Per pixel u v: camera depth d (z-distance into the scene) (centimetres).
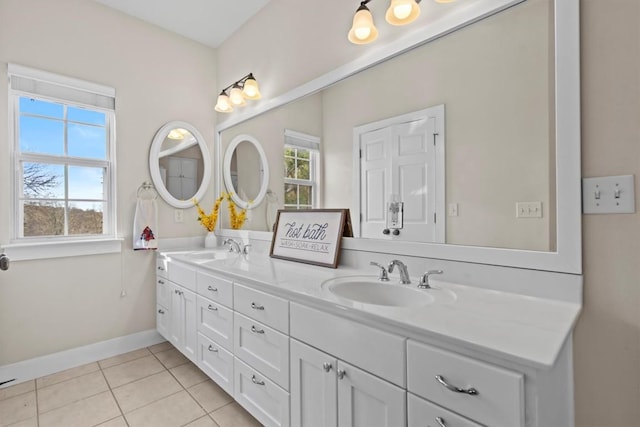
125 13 253
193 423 166
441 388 85
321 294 122
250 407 156
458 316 96
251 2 242
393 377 95
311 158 201
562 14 107
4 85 203
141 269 261
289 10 222
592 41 102
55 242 221
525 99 116
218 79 303
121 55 251
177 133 280
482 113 126
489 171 125
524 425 72
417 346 89
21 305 209
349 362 108
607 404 101
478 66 127
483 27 126
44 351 217
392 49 155
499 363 76
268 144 239
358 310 103
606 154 100
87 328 235
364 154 170
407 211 151
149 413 174
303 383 126
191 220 288
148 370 222
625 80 97
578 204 104
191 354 209
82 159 238
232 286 167
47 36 219
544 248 112
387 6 158
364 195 170
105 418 170
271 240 232
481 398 78
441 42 139
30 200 218
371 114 167
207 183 296
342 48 183
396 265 142
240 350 162
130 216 255
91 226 243
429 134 143
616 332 99
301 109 210
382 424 98
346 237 178
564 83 106
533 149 114
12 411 175
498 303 108
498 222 122
